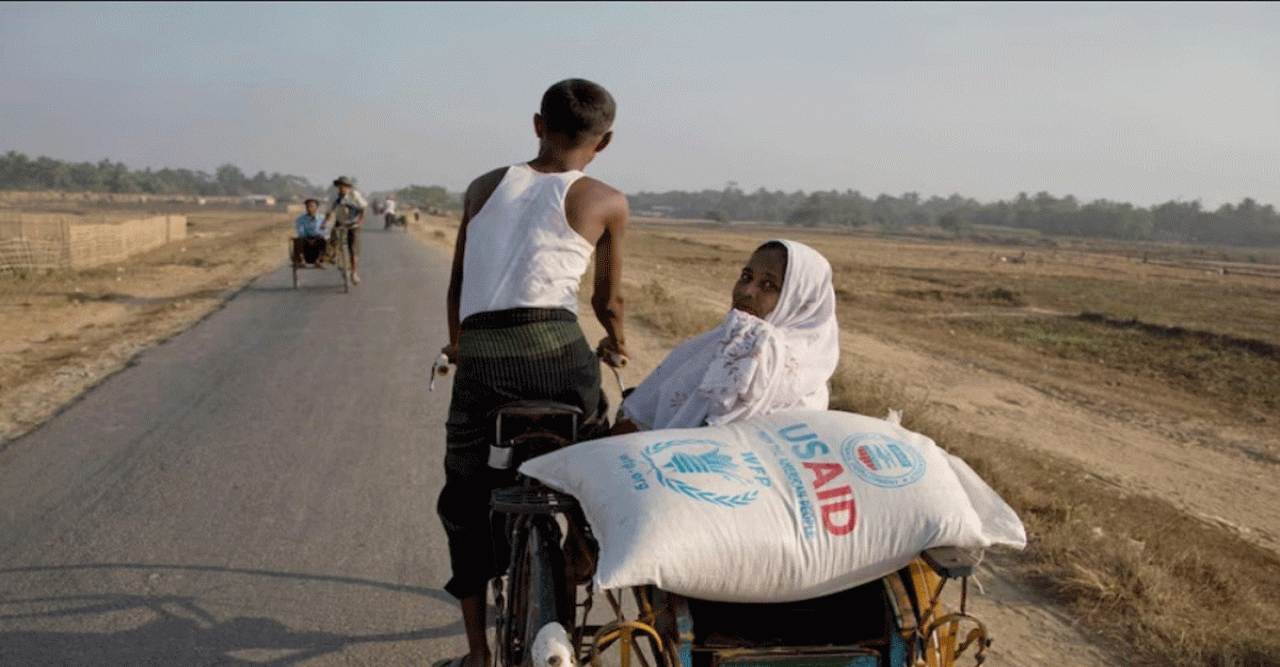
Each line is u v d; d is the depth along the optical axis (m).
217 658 3.93
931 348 18.27
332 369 10.11
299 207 181.75
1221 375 16.44
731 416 2.77
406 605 4.48
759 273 3.00
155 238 39.41
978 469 7.15
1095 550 5.26
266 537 5.27
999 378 15.07
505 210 2.91
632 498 2.38
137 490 6.00
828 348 3.01
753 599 2.43
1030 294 32.78
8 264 23.36
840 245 87.38
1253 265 69.44
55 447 6.93
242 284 19.58
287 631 4.19
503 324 2.88
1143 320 24.12
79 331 12.87
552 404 2.86
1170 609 4.66
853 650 2.50
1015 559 5.32
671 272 34.78
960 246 107.88
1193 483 9.03
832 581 2.41
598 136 3.00
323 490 6.09
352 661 3.95
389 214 58.84
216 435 7.35
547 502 2.62
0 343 11.65
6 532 5.25
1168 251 106.50
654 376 3.10
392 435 7.47
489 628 4.22
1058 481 8.24
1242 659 4.23
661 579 2.30
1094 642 4.36
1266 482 9.37
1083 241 148.88
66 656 3.90
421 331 12.97
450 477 3.13
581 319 14.52
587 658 2.94
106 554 4.97
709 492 2.39
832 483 2.46
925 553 2.42
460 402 2.99
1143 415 12.84
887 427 2.69
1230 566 6.27
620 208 2.97
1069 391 14.33
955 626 2.53
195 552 5.03
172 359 10.54
